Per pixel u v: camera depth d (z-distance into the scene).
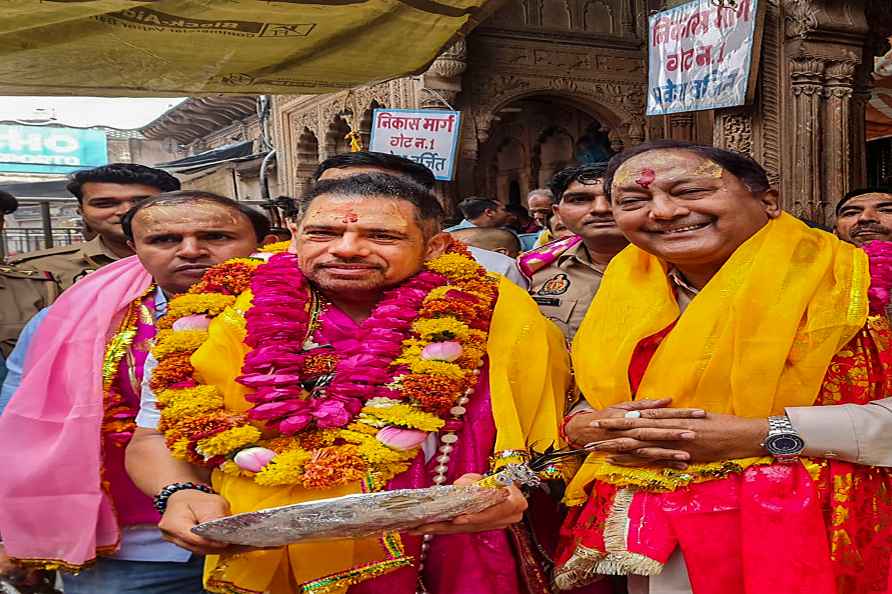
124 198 2.89
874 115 9.61
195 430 1.37
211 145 16.34
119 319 1.87
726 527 1.42
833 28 5.79
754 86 5.55
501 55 7.83
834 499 1.42
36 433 1.75
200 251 1.78
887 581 1.44
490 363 1.52
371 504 1.18
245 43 3.71
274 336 1.45
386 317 1.48
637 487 1.48
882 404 1.43
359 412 1.43
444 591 1.45
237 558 1.38
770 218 1.55
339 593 1.37
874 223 3.34
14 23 3.21
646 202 1.50
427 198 1.55
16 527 1.72
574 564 1.52
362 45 3.95
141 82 3.94
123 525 1.79
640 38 8.39
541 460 1.37
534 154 9.09
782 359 1.42
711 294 1.49
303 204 1.54
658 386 1.51
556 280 2.47
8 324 2.88
